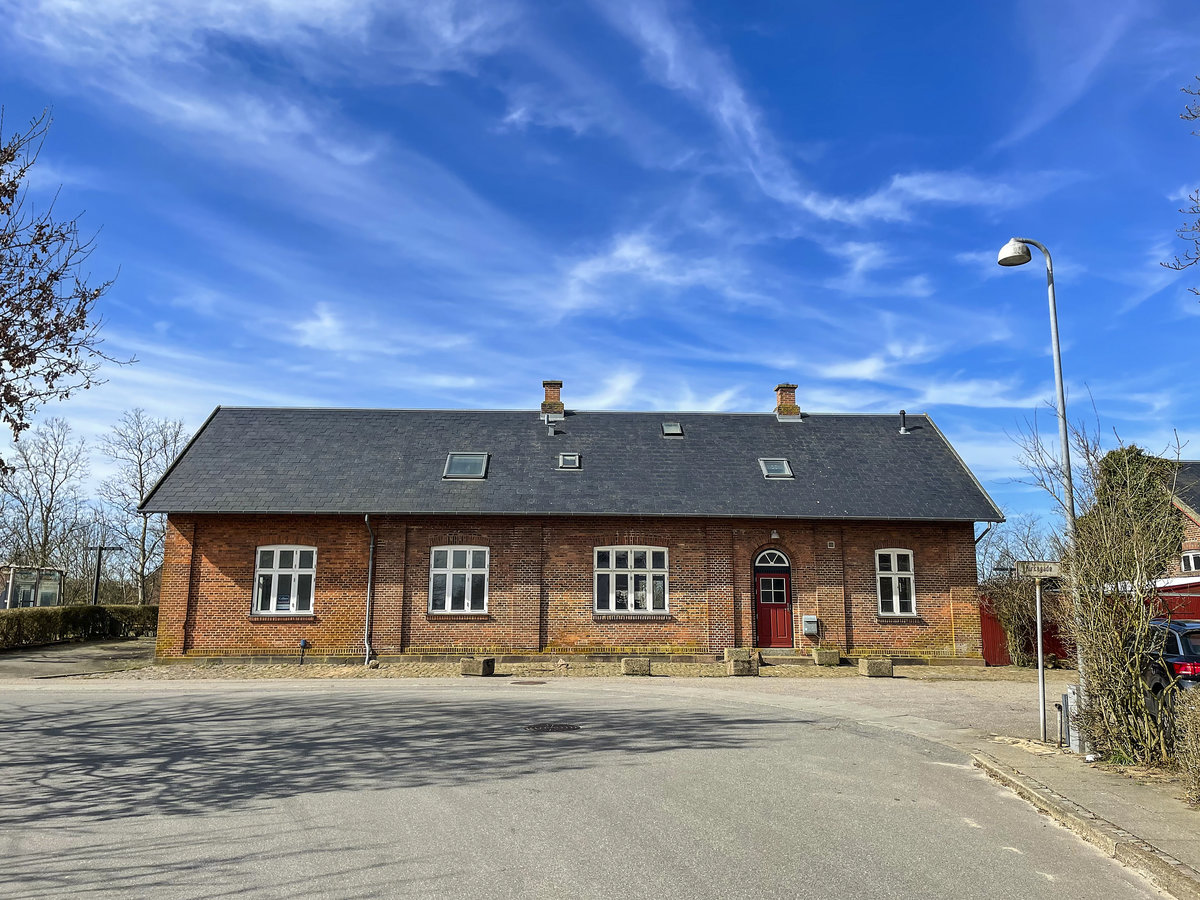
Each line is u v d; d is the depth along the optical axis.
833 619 23.98
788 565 24.47
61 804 8.07
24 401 8.95
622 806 7.96
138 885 5.79
